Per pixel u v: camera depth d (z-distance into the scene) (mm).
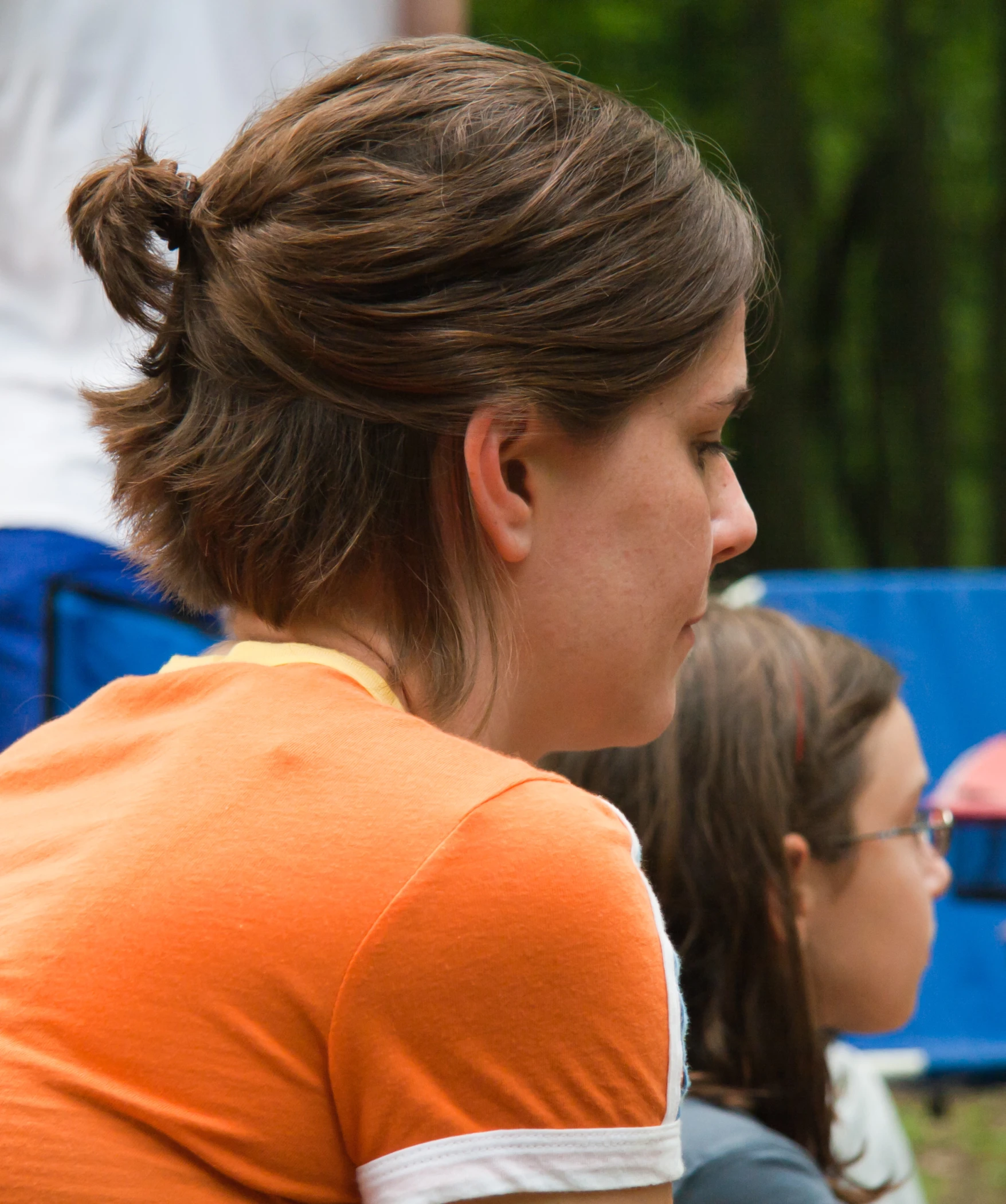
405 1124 3078
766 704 6012
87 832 3432
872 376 49812
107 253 3926
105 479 8469
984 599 14625
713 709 5984
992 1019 13617
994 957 13648
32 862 3451
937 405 45938
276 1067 3107
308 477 3623
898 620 14672
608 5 43500
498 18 43375
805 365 45688
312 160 3658
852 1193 6629
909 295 46344
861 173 47969
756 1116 5871
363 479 3604
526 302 3557
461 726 3756
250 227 3701
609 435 3693
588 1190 3096
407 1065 3076
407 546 3646
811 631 6543
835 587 14742
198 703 3705
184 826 3297
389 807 3232
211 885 3193
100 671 8328
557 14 43562
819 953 6238
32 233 8703
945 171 49375
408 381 3527
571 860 3158
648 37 44375
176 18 8977
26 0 8711
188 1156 3113
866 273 49938
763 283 4387
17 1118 3047
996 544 45594
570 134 3711
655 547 3795
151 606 8484
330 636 3756
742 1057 5848
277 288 3584
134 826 3346
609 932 3129
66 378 8617
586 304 3576
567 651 3805
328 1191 3188
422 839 3162
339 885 3143
